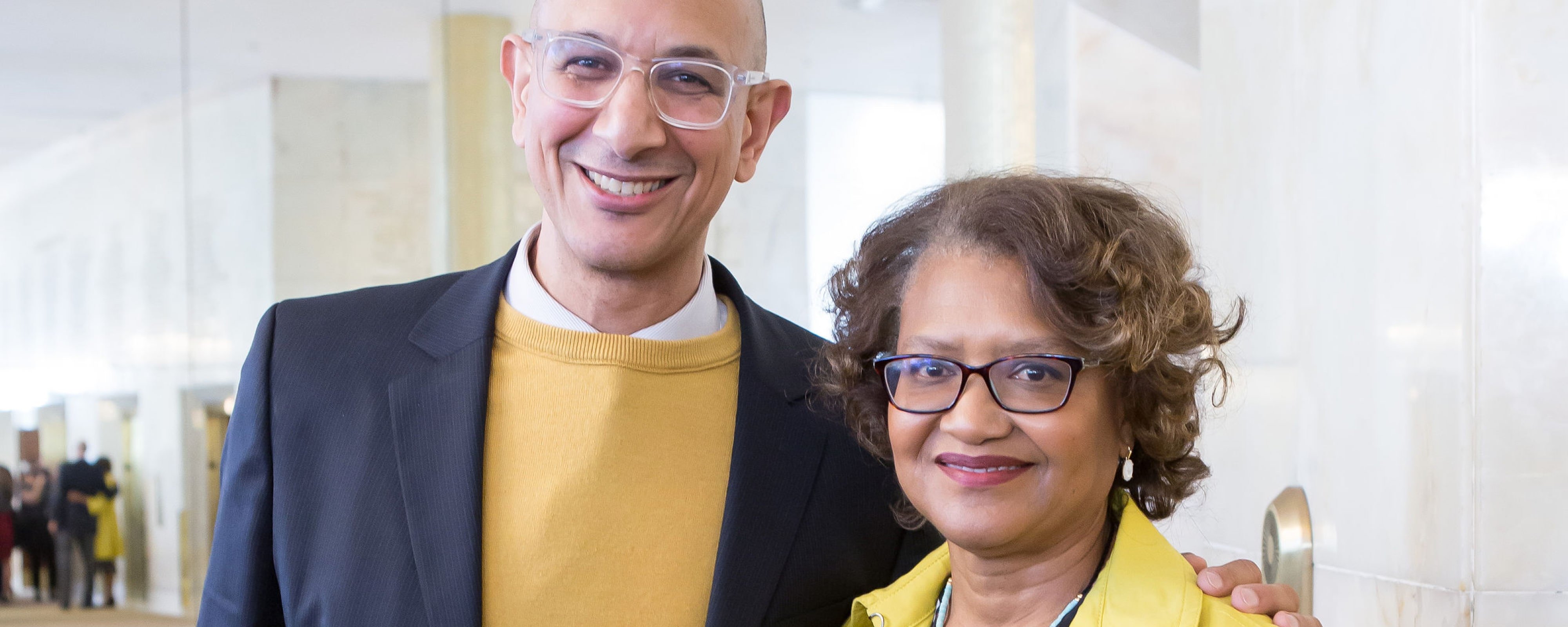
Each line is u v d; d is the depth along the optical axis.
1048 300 1.14
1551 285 1.46
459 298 1.67
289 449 1.57
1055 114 4.07
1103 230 1.17
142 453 9.47
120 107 9.33
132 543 9.34
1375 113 1.73
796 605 1.57
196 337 9.55
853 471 1.66
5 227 9.23
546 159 1.52
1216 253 2.49
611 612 1.50
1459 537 1.49
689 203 1.53
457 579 1.45
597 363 1.56
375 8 9.26
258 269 9.55
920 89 10.81
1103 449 1.21
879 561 1.67
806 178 10.81
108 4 9.07
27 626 9.09
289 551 1.53
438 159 9.45
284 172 9.53
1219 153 2.46
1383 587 1.69
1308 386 2.00
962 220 1.21
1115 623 1.18
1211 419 2.17
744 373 1.64
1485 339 1.47
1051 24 4.16
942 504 1.21
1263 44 2.20
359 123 9.56
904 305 1.25
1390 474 1.68
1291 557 1.96
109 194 9.43
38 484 9.24
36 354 9.36
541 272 1.64
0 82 9.10
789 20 9.82
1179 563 1.22
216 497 9.61
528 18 9.56
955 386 1.19
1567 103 1.47
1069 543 1.23
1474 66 1.48
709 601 1.52
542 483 1.53
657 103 1.48
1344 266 1.84
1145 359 1.14
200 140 9.46
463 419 1.53
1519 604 1.46
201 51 9.34
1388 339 1.68
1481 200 1.47
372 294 1.71
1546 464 1.46
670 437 1.58
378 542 1.49
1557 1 1.47
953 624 1.33
